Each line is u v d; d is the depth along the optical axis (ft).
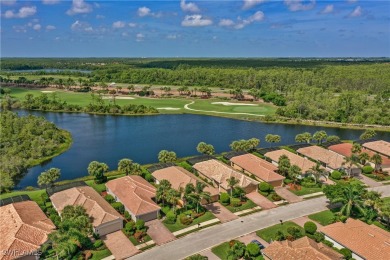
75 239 146.51
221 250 156.25
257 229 174.70
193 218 183.73
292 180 235.81
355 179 244.01
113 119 452.76
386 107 468.75
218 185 218.59
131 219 181.68
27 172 260.42
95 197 190.39
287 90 642.22
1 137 302.66
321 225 178.50
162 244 160.76
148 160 287.28
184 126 416.05
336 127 430.61
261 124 437.17
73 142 339.77
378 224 180.75
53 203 187.32
